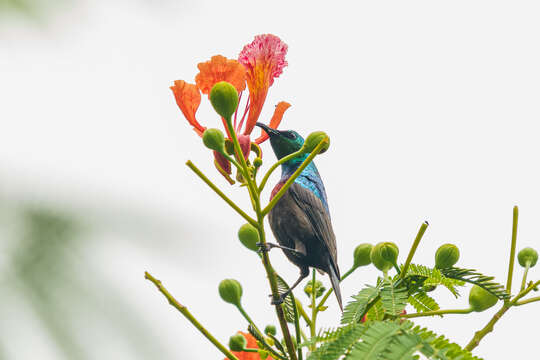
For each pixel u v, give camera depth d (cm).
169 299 376
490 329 404
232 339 410
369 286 414
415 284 420
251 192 409
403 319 377
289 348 416
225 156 409
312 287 505
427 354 298
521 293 406
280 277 467
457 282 434
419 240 411
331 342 348
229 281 421
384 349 301
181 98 453
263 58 455
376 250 429
